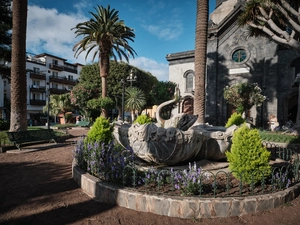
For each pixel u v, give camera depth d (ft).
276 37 32.22
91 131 18.49
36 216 10.09
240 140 12.32
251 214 10.18
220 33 62.64
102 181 12.25
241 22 35.94
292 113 65.16
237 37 61.00
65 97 82.43
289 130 38.73
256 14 33.50
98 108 61.67
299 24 30.45
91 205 11.16
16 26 30.01
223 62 62.59
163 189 11.50
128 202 10.76
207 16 32.24
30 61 110.01
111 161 12.67
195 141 14.49
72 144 30.50
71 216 10.08
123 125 19.27
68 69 133.90
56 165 18.95
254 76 58.85
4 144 25.96
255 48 58.80
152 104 92.84
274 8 32.60
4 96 94.32
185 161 15.67
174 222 9.59
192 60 78.54
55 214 10.27
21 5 30.19
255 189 11.75
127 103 68.49
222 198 10.22
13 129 29.78
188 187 10.61
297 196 12.20
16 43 29.99
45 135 30.91
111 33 57.62
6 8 42.09
